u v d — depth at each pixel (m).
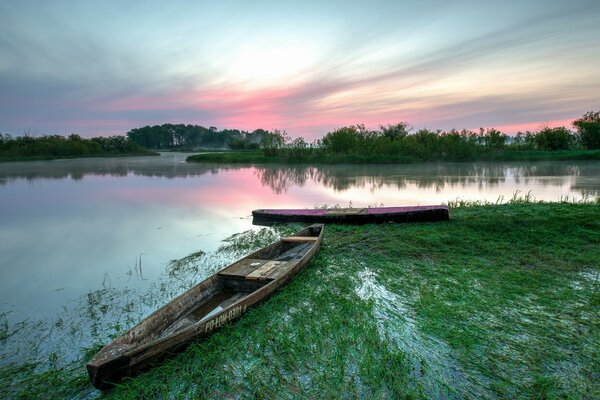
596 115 34.03
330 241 9.15
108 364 3.61
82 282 6.82
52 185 21.30
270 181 22.06
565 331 4.56
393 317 5.05
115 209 13.92
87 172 29.86
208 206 14.45
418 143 32.12
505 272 6.60
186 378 3.88
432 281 6.33
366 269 7.12
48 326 5.15
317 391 3.68
